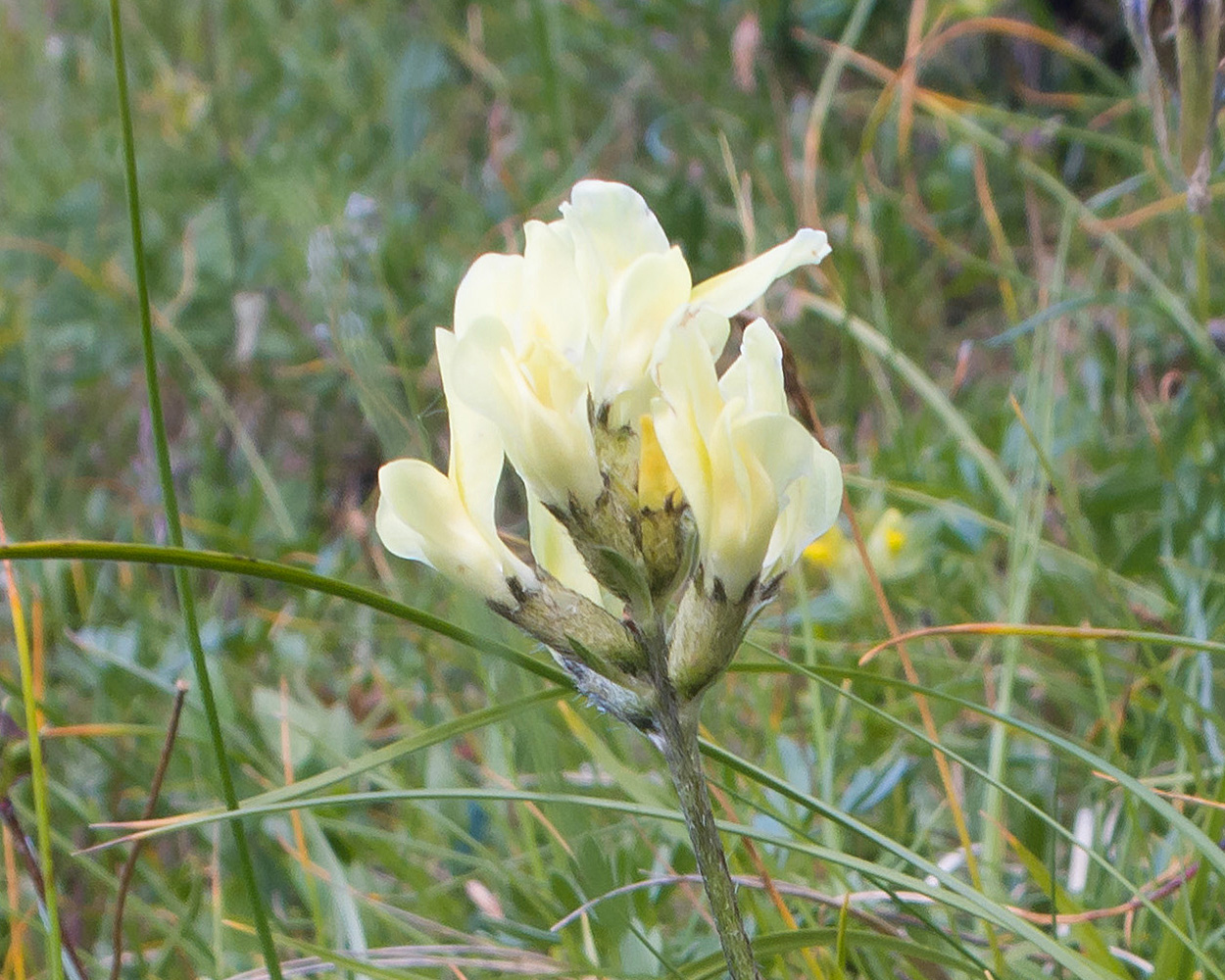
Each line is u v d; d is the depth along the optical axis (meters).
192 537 0.68
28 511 0.73
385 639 0.61
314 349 0.79
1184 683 0.47
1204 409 0.57
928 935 0.38
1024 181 0.82
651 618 0.31
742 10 1.00
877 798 0.41
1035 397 0.60
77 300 0.85
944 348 0.83
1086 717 0.50
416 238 0.85
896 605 0.56
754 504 0.31
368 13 1.17
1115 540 0.58
